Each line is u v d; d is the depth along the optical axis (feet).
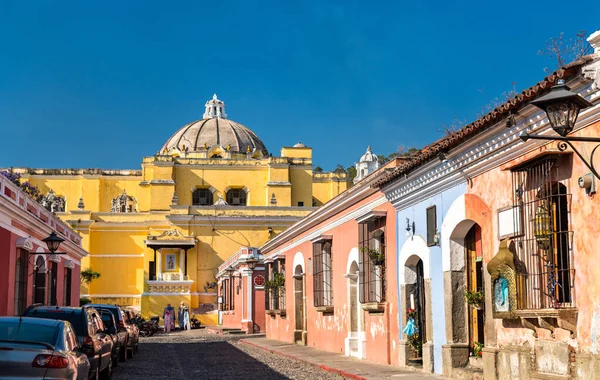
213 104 247.91
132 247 202.28
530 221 37.45
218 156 216.33
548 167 35.40
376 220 64.85
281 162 207.92
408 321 57.26
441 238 49.47
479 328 47.11
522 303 37.83
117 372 60.95
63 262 102.83
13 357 30.76
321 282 84.23
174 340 118.73
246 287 136.15
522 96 35.14
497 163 41.55
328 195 223.10
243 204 207.62
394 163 60.18
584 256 32.99
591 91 31.22
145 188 209.26
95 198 218.38
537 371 36.91
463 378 45.93
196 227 190.70
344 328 75.66
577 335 33.53
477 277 47.21
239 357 79.41
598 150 31.91
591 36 31.01
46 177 218.59
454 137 43.42
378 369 57.77
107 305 73.92
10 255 69.92
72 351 34.81
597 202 32.09
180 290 184.14
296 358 73.72
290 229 98.73
